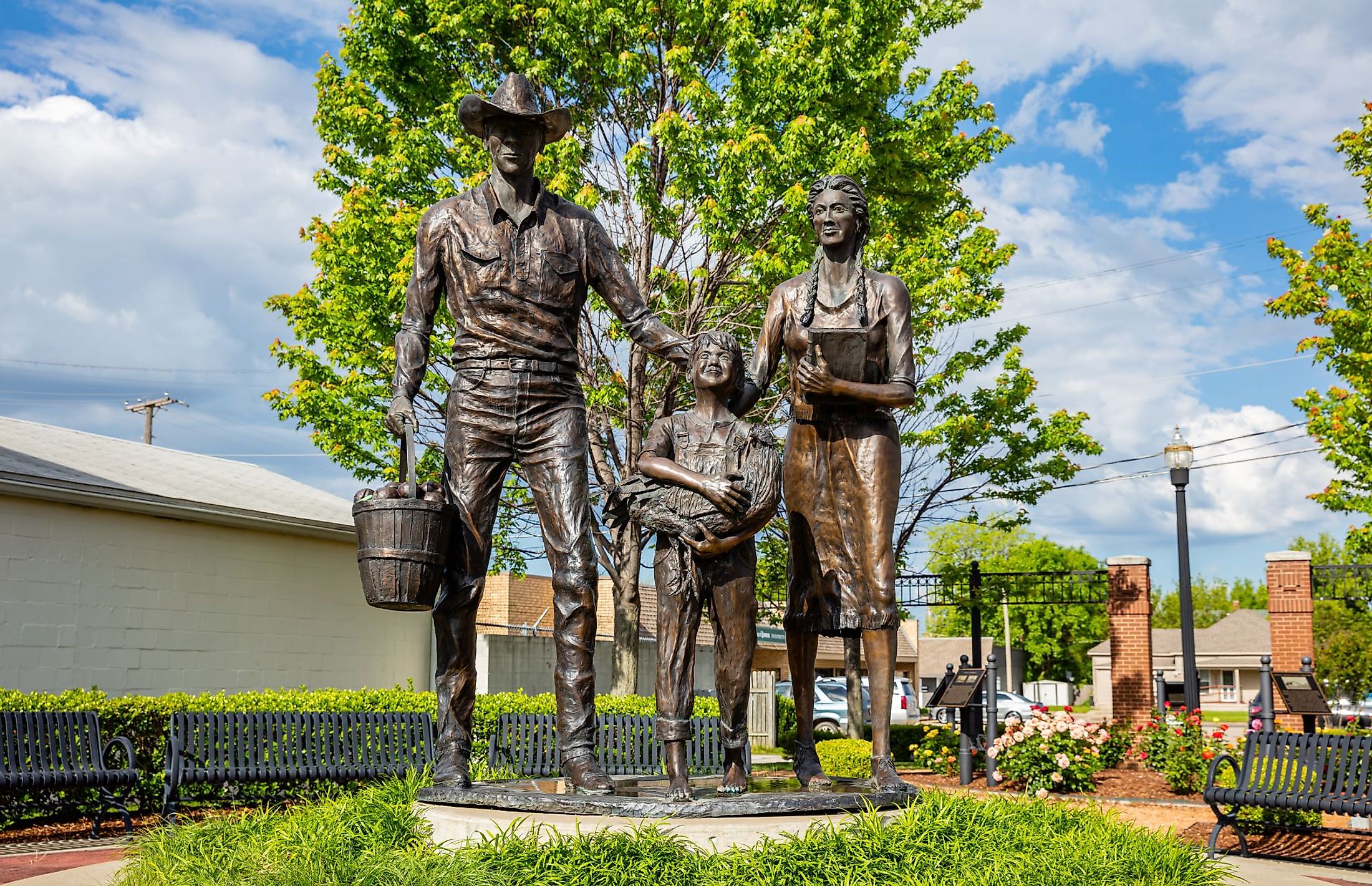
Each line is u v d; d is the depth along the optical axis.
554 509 5.50
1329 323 16.55
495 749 9.63
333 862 4.36
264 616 14.09
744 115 13.14
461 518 5.53
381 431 13.71
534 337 5.56
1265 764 8.26
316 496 16.92
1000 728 15.90
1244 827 8.20
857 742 14.38
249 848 4.79
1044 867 4.14
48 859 7.13
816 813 4.69
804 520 5.58
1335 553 46.12
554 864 4.04
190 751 8.59
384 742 9.54
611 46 13.83
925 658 59.72
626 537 15.10
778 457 5.04
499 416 5.52
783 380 13.77
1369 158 17.00
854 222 5.54
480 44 13.68
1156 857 4.52
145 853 5.13
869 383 5.47
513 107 5.49
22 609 11.62
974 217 16.05
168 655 12.93
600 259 5.77
